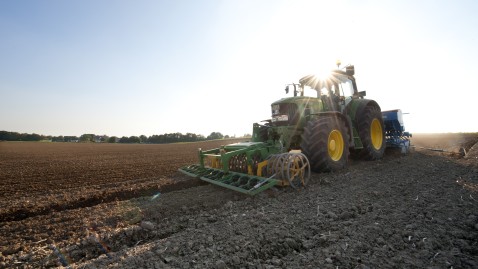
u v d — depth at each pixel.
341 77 7.59
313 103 6.63
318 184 5.09
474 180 4.69
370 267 2.05
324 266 2.12
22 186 7.58
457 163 6.85
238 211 3.87
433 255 2.20
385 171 6.10
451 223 2.82
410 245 2.40
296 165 4.84
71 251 2.92
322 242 2.56
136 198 5.27
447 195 3.84
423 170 6.04
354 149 7.65
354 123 7.56
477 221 2.86
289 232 2.84
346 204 3.72
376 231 2.69
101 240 3.12
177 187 6.33
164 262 2.38
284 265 2.18
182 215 4.02
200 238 2.83
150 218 3.92
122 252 2.68
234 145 5.89
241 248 2.52
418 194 4.02
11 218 4.62
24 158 18.62
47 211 4.96
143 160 15.02
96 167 11.94
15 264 2.63
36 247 3.10
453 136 23.50
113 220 3.94
